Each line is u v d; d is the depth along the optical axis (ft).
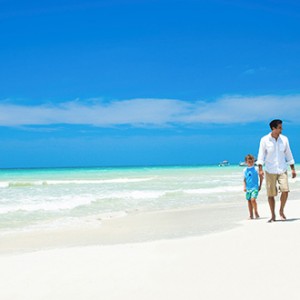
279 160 27.81
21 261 18.53
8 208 45.21
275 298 12.37
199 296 12.82
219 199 57.41
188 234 27.89
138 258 18.39
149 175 142.72
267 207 42.60
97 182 93.97
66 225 33.94
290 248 18.95
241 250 18.99
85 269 16.72
